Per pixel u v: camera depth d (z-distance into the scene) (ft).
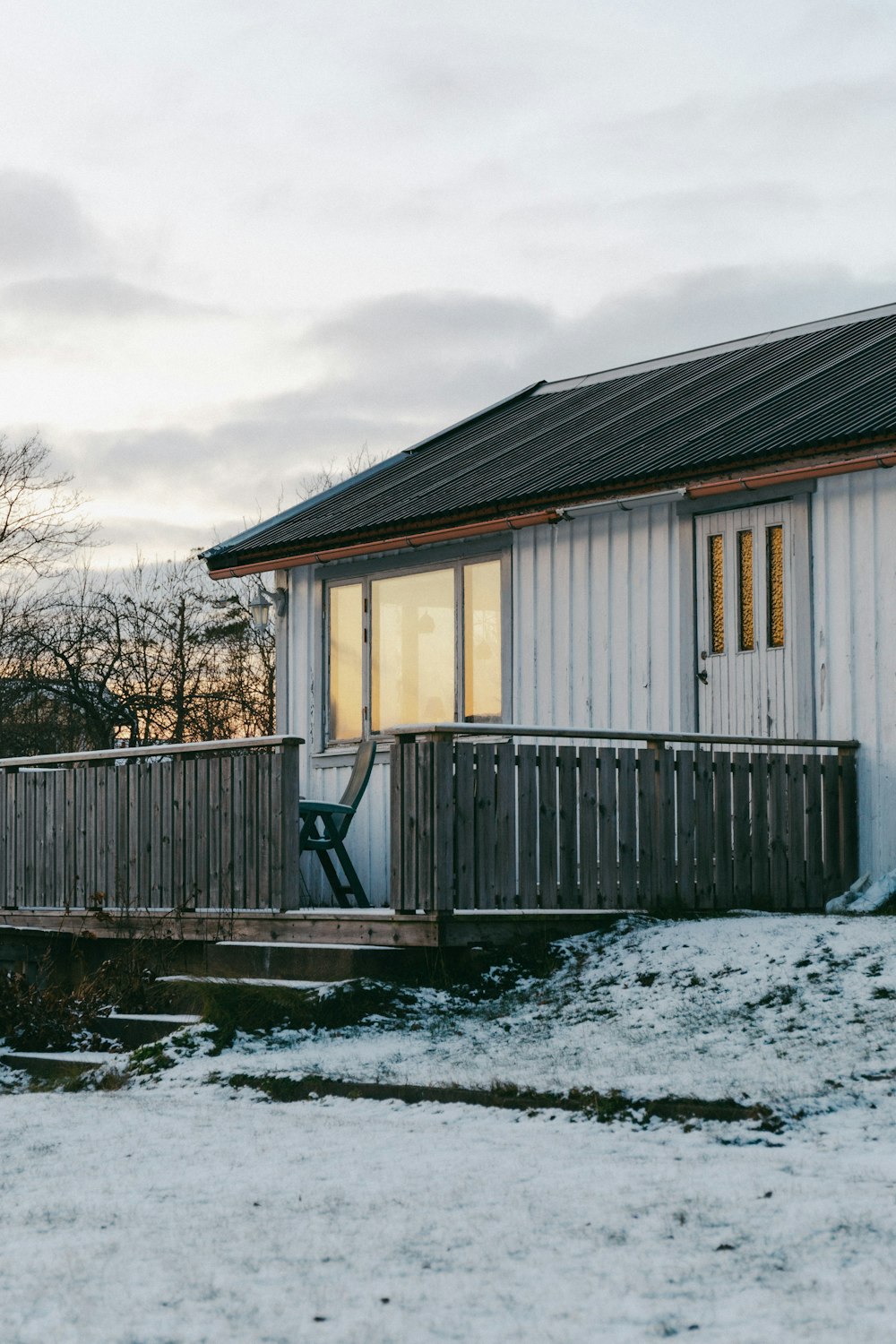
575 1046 26.61
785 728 39.99
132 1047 32.71
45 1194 18.47
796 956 29.84
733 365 53.42
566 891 34.14
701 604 42.16
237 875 36.88
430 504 47.09
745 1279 13.83
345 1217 16.58
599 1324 12.69
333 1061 27.17
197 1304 13.65
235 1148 20.86
